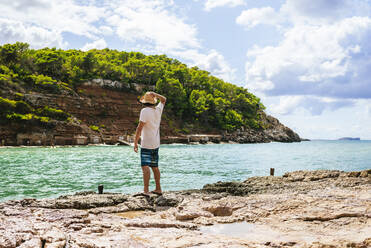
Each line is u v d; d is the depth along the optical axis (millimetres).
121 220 3781
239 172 16031
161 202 5223
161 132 84750
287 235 3111
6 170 15344
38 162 21016
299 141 149125
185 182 11703
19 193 8938
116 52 126562
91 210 4461
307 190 6438
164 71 112562
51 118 61625
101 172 14938
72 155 30172
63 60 87562
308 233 3162
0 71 68000
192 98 105375
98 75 89750
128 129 78812
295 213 3957
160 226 3473
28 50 81250
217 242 2725
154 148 5836
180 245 2609
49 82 68812
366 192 5434
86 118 73438
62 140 59312
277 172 16906
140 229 3260
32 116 57875
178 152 39406
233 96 133500
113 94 82812
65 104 69375
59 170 15734
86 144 63062
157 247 2545
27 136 56125
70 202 4820
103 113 78000
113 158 26125
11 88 62844
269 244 2736
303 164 24062
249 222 3738
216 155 33656
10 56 75062
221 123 108062
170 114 97875
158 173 5996
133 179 12336
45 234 2627
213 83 132250
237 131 112250
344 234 3025
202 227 3490
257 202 4633
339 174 8648
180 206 4660
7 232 2523
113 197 5410
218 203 4645
